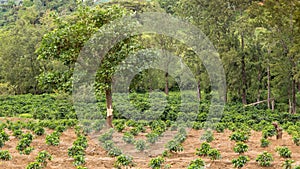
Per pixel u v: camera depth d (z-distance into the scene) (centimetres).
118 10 2234
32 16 9175
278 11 3694
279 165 1738
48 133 2530
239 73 4491
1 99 4897
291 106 4169
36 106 4203
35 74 5647
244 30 4122
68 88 2253
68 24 2203
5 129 2738
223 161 1800
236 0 4428
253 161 1795
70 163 1795
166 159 1864
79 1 2266
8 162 1769
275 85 4181
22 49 5628
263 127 2822
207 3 4575
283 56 3925
